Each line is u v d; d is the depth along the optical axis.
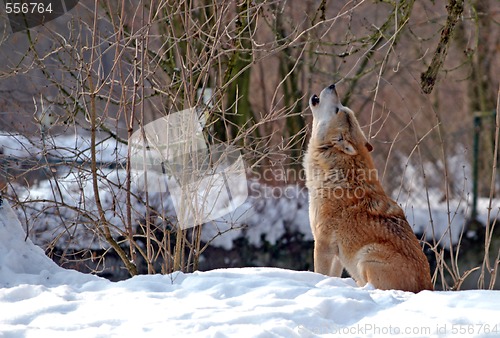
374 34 17.62
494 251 23.50
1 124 17.38
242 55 21.19
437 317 8.32
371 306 8.80
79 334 7.54
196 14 18.23
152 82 12.73
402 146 29.97
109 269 19.66
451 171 28.47
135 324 7.92
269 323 7.93
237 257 22.67
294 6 27.97
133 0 16.44
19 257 10.72
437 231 24.02
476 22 19.11
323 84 26.56
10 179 12.89
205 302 8.86
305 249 23.06
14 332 7.65
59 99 16.09
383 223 12.58
